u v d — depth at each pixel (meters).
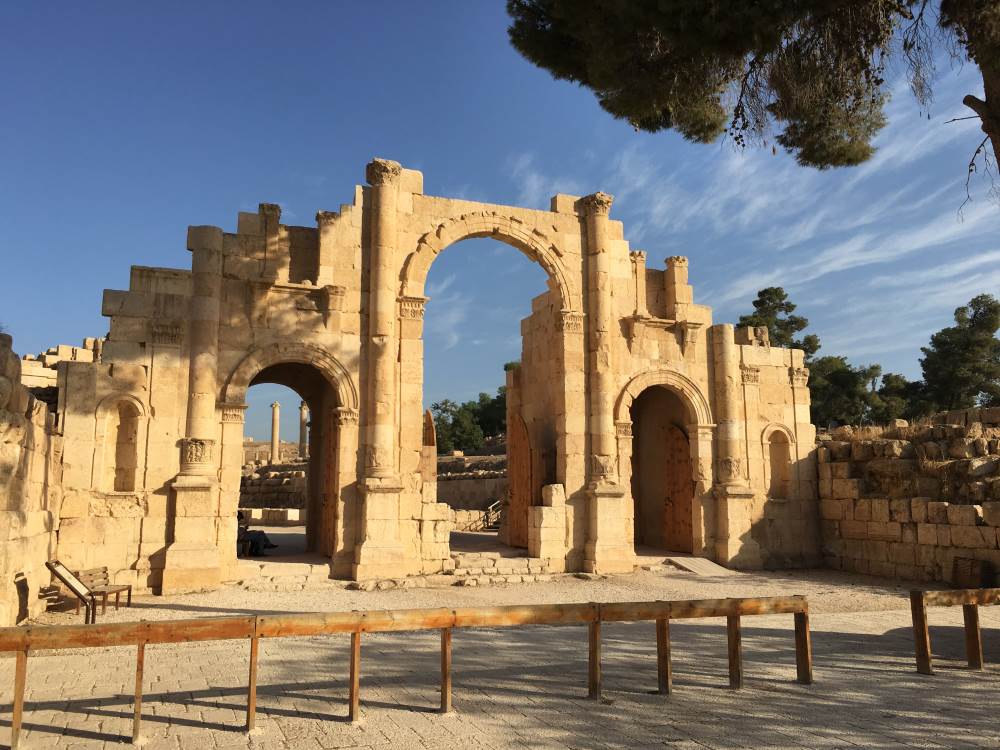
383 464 20.11
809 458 25.88
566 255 23.41
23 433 13.13
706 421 24.61
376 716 7.48
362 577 19.31
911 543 21.89
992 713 7.72
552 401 26.06
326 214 20.81
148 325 18.97
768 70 13.39
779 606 8.94
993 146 11.55
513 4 15.07
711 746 6.62
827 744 6.68
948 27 11.74
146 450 18.53
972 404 57.00
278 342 20.00
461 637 12.27
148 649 11.19
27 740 6.67
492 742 6.71
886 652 11.12
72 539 17.38
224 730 7.00
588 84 15.52
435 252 21.75
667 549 26.52
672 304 24.97
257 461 62.44
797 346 60.19
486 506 40.38
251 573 19.11
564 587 19.50
